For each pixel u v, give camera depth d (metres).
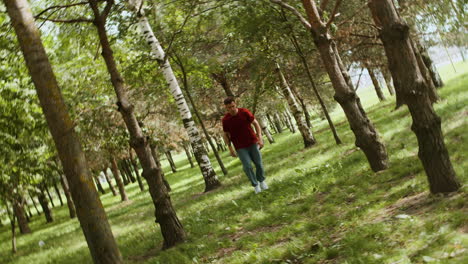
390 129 13.16
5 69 11.25
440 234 3.92
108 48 7.79
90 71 16.45
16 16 4.33
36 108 13.58
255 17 13.16
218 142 60.44
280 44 17.38
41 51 4.34
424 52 19.86
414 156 8.02
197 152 16.09
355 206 6.29
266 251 5.40
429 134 5.13
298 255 4.97
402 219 4.66
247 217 8.16
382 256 3.93
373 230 4.68
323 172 9.77
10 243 24.73
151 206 19.64
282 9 13.53
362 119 8.25
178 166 73.12
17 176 17.08
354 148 12.08
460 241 3.65
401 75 5.18
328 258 4.56
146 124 26.75
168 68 15.76
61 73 15.02
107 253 4.27
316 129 36.31
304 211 7.24
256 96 23.30
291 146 25.78
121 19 14.64
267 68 19.98
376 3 5.24
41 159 17.11
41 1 10.61
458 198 4.70
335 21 17.17
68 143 4.27
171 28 16.94
